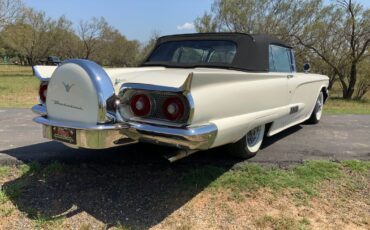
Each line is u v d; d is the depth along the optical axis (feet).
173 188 12.73
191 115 10.52
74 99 11.34
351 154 16.99
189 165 14.67
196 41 16.25
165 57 16.70
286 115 17.34
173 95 10.77
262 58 15.71
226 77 12.01
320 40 83.92
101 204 11.64
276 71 17.08
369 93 91.40
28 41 155.22
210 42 15.88
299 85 18.61
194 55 15.98
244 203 11.91
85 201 11.80
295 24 85.40
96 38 184.24
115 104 10.98
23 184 12.85
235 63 14.88
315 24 82.33
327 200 12.36
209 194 12.39
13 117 25.11
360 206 12.07
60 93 11.66
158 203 11.76
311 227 10.69
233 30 90.89
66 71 11.42
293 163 15.40
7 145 17.21
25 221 10.69
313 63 87.51
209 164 14.80
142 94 11.21
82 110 11.21
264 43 16.14
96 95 10.84
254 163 15.16
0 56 244.01
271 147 17.78
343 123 25.03
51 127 12.10
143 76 12.21
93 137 11.03
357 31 81.25
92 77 10.93
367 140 19.84
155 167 14.46
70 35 173.78
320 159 16.08
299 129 22.52
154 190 12.57
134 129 11.16
